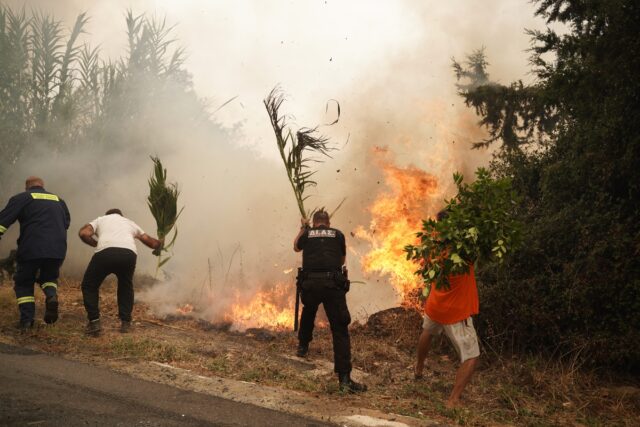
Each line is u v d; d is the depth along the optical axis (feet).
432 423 13.80
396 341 22.71
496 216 15.96
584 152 23.95
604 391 17.90
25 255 19.86
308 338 20.17
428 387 17.49
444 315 16.34
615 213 21.67
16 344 17.98
